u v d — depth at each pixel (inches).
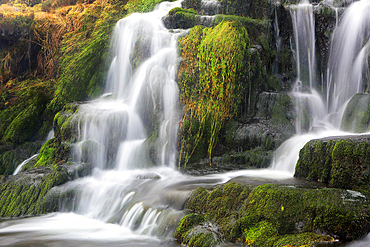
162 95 460.8
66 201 394.0
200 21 537.3
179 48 474.9
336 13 499.8
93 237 303.3
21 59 714.8
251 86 461.1
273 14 529.7
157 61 486.3
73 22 721.6
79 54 674.2
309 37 518.0
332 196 234.8
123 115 474.9
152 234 289.3
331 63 502.6
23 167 522.6
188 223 268.5
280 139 415.8
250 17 543.2
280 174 362.0
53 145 517.3
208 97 443.5
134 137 483.5
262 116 450.3
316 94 507.8
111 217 343.6
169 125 443.2
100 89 623.8
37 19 715.4
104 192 380.5
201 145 438.3
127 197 357.1
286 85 516.1
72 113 516.1
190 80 448.8
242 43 451.2
